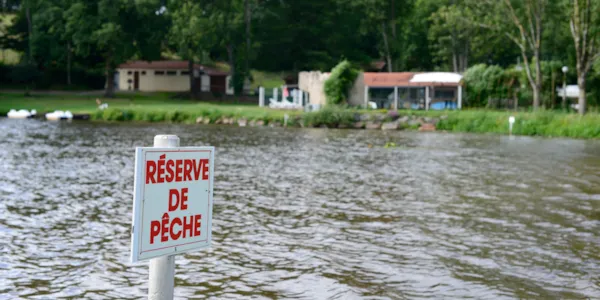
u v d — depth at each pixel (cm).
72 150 2841
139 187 436
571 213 1456
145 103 6781
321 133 4303
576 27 4866
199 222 483
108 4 7169
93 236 1190
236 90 8169
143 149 437
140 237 439
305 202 1578
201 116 5325
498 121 4644
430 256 1074
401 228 1289
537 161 2589
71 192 1686
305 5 9025
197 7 7562
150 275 468
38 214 1384
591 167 2377
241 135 4000
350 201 1598
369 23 9275
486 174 2156
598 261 1051
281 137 3875
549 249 1128
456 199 1639
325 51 9094
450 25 6700
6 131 3878
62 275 946
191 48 7906
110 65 7388
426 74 5766
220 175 2070
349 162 2505
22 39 8725
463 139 3875
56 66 8462
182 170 466
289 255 1074
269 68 9519
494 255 1085
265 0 8969
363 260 1048
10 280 917
